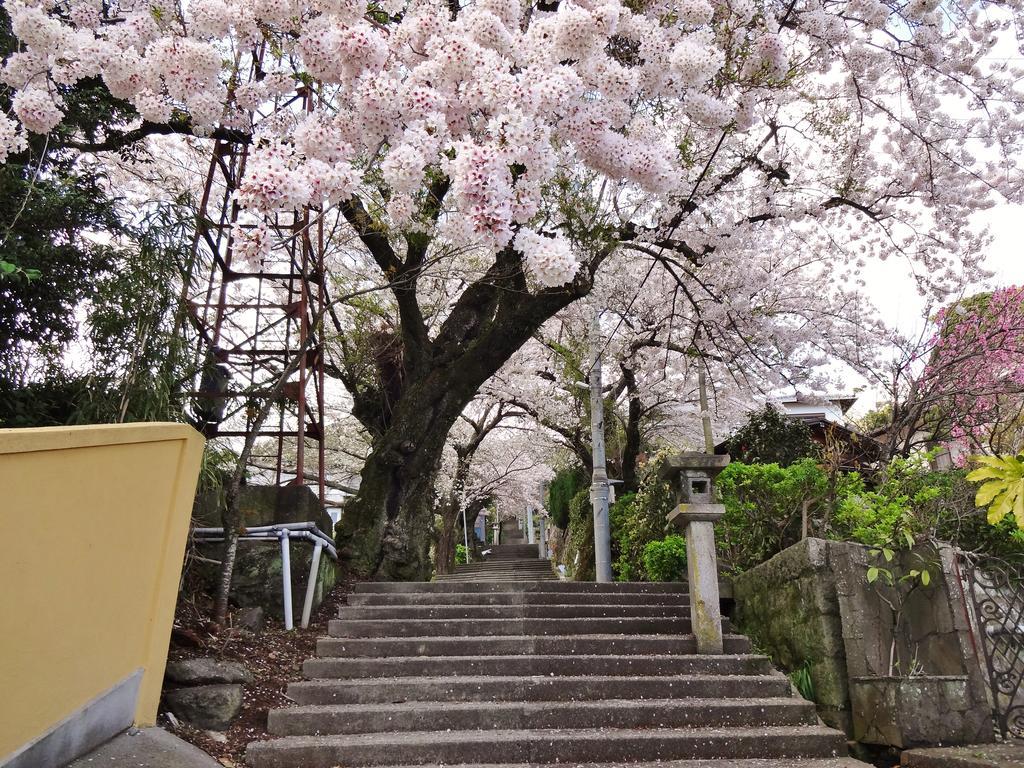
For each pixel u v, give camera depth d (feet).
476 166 12.26
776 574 20.66
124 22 16.42
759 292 36.47
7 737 9.43
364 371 39.91
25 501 10.02
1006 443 39.78
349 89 14.32
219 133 20.12
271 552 20.85
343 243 29.76
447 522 72.54
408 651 19.47
